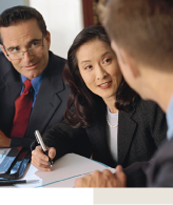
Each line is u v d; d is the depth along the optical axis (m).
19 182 1.08
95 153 1.53
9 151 1.37
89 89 1.40
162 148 0.51
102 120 1.43
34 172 1.19
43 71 1.73
